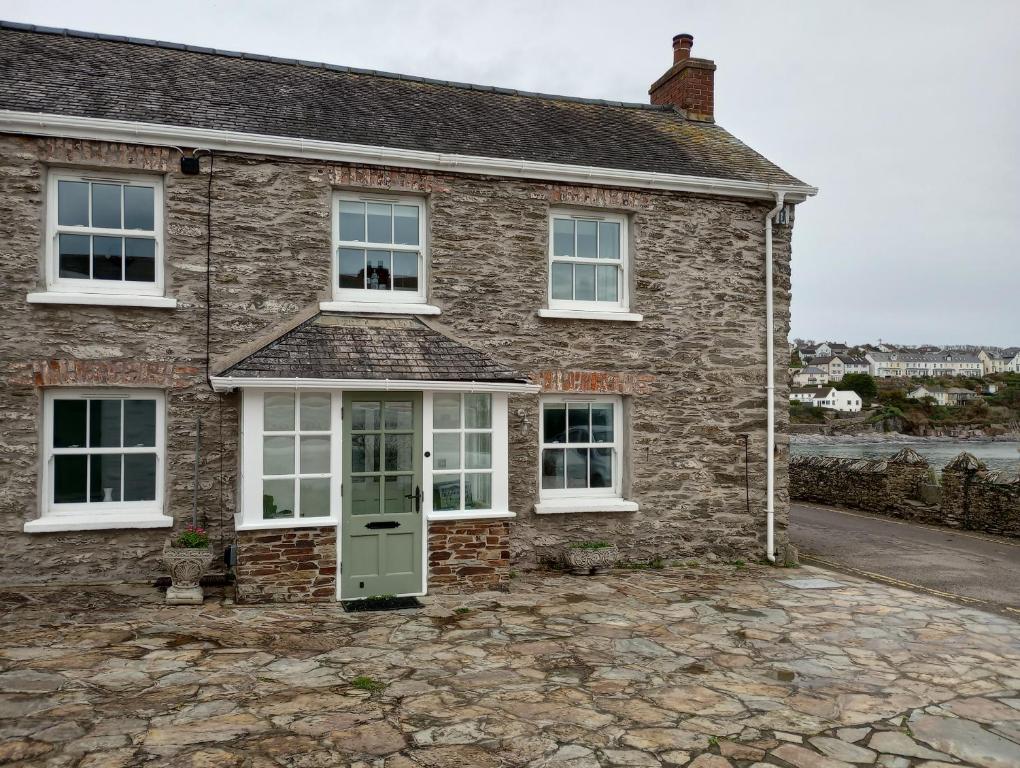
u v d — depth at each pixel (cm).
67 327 836
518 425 985
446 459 878
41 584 823
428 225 972
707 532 1062
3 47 973
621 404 1050
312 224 923
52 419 842
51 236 843
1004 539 1292
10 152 819
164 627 712
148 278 883
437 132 1029
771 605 856
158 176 881
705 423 1064
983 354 16050
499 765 462
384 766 455
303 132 932
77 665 607
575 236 1045
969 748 505
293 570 810
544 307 1005
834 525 1442
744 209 1092
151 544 854
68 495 850
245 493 800
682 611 822
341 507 830
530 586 912
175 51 1103
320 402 828
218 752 466
